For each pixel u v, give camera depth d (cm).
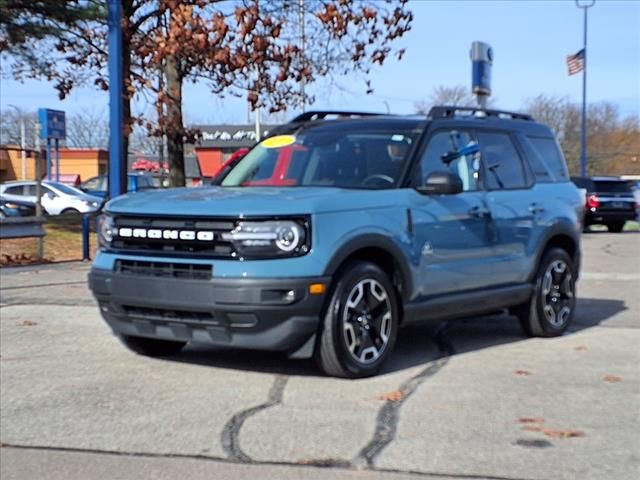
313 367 725
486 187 820
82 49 2155
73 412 600
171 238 660
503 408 610
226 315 634
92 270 706
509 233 823
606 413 601
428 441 539
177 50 1923
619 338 884
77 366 727
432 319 756
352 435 550
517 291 838
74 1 1819
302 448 527
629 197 3034
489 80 1592
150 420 581
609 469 495
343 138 791
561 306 895
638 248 2150
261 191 711
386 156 756
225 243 640
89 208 2802
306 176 770
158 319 670
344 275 662
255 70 2119
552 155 937
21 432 560
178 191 744
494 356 788
